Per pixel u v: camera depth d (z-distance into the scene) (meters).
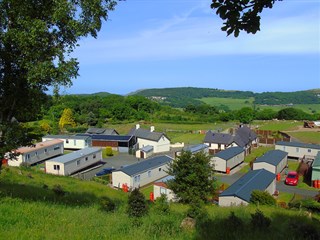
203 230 8.36
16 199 11.07
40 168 39.88
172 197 24.36
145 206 11.14
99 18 10.57
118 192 25.31
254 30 4.57
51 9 10.15
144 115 94.62
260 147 57.31
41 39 9.95
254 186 25.16
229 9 4.50
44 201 12.23
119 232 7.94
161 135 54.34
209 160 21.80
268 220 9.55
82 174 38.84
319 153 41.00
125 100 104.88
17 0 9.83
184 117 98.81
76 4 10.24
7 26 10.27
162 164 37.03
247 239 7.63
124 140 54.72
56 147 47.84
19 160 39.56
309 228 8.52
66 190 20.08
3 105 11.38
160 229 8.35
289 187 32.56
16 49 10.59
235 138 50.69
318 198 25.78
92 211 11.03
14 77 11.00
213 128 78.81
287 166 42.47
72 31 10.52
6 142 11.07
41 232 7.21
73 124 77.00
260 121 96.00
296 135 64.12
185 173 20.72
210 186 20.91
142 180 33.84
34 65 10.04
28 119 12.51
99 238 7.15
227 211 13.83
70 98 97.81
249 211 14.50
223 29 4.64
